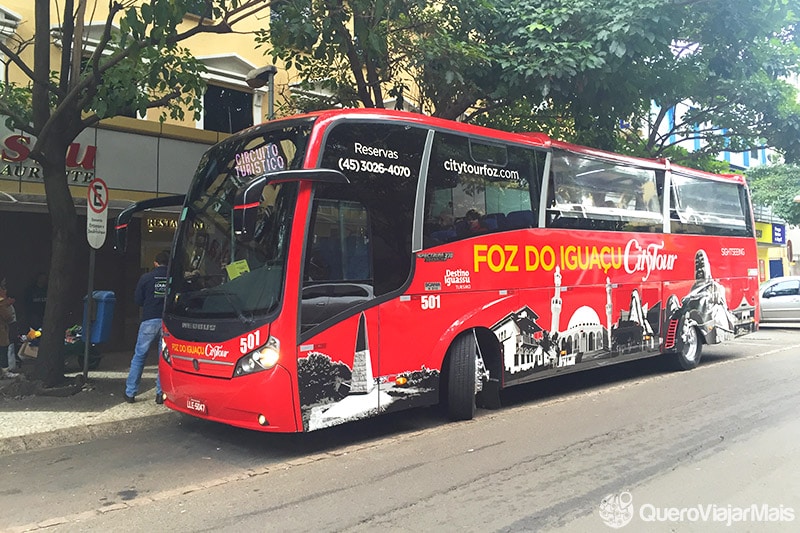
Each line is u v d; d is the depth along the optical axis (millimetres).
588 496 4906
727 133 17141
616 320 9656
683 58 12250
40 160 8016
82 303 12133
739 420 7344
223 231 6422
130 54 7207
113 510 4773
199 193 6902
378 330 6480
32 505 4898
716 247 12141
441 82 10867
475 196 7613
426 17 10305
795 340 16594
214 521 4520
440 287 7098
